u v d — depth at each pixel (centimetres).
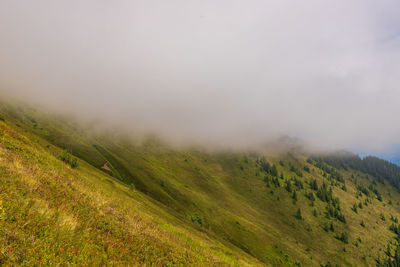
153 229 1750
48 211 880
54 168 1969
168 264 1150
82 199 1300
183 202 18200
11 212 749
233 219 17562
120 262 887
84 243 862
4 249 606
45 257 667
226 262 2206
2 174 996
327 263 17625
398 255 19975
